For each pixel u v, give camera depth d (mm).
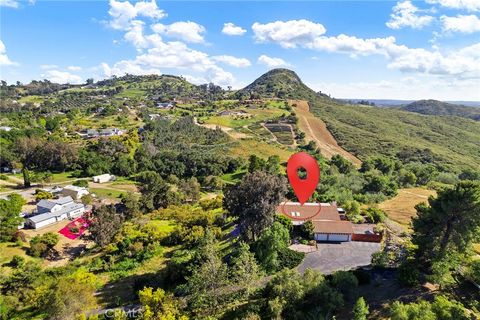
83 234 71000
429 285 35469
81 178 115938
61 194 96125
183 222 64562
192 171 117812
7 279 45531
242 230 48344
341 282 34938
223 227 62938
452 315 26797
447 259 35625
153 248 55375
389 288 36781
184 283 42000
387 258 41406
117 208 84312
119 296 42094
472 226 34375
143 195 84438
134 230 62312
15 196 81312
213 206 76625
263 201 46062
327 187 78938
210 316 33031
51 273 49719
